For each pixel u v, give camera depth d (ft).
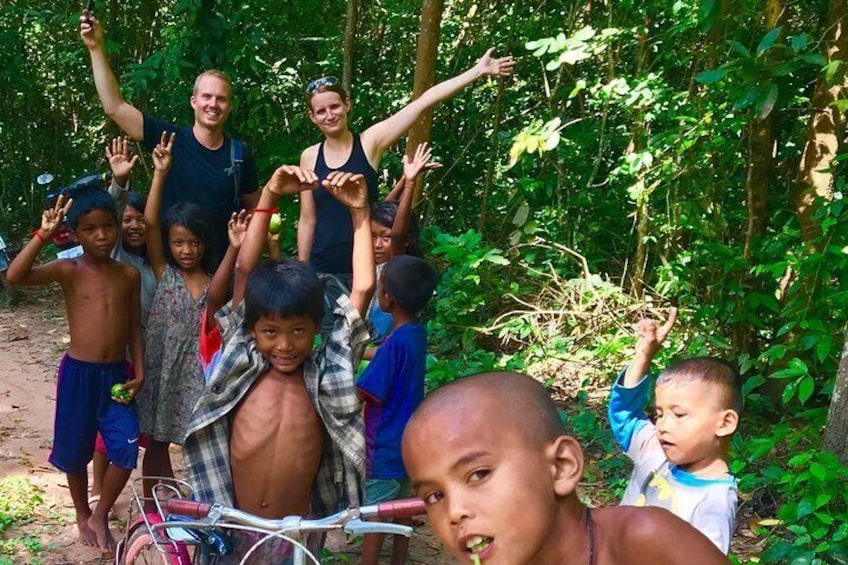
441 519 4.27
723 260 20.29
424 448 4.24
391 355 12.22
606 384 21.39
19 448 17.63
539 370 22.12
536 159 29.01
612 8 26.13
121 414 13.30
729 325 21.74
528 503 4.17
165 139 15.44
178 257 13.56
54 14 37.65
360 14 34.94
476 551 4.17
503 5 31.42
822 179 18.78
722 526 8.21
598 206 27.20
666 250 24.11
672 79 27.48
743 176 23.17
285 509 9.58
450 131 33.19
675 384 8.54
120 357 13.38
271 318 9.12
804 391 14.71
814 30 21.90
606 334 23.36
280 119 34.19
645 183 23.73
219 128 15.80
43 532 14.16
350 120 34.09
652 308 23.32
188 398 13.60
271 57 35.04
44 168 43.04
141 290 14.08
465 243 23.30
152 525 7.96
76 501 13.84
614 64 26.73
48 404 20.44
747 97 15.16
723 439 8.53
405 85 33.99
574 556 4.37
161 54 29.99
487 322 23.89
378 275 15.55
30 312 29.01
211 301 11.68
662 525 4.43
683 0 22.20
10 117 42.01
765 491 15.98
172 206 14.05
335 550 13.96
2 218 41.19
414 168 15.60
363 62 35.88
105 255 13.16
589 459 17.97
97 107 42.83
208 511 7.92
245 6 30.19
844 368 14.17
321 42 35.99
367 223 10.71
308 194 16.62
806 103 21.15
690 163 21.79
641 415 9.45
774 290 21.26
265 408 9.44
